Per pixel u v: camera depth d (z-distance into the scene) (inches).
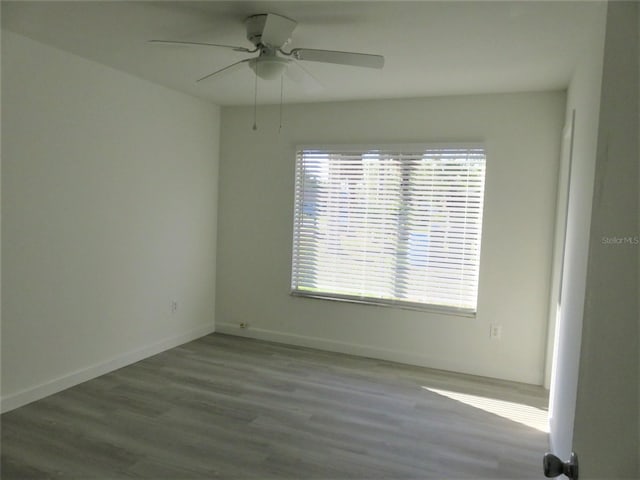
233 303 189.0
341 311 171.9
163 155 158.7
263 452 100.1
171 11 94.4
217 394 130.0
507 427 116.0
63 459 94.7
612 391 30.2
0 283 110.5
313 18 94.5
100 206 135.9
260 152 180.4
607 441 30.6
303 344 178.2
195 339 180.9
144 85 148.1
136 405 120.7
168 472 91.5
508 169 147.3
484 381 148.1
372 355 167.9
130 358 151.3
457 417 120.7
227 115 184.9
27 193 114.9
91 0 90.1
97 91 131.6
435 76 131.3
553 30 96.3
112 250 141.3
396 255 163.2
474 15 90.9
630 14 30.3
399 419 118.4
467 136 151.5
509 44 105.1
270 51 99.3
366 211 166.2
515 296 148.9
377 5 87.7
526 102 144.5
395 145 159.6
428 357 160.4
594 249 37.1
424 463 98.0
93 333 136.9
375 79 135.9
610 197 32.5
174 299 169.3
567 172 118.4
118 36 109.5
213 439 104.9
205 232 183.0
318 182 172.4
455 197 154.3
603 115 36.1
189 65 131.7
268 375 146.3
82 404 119.9
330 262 172.9
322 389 136.3
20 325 115.8
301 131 173.6
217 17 97.0
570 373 84.4
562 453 88.3
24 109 112.5
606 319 32.0
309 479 90.8
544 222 144.3
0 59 106.3
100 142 134.1
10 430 105.2
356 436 108.7
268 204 180.5
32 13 96.5
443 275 157.6
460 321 155.8
